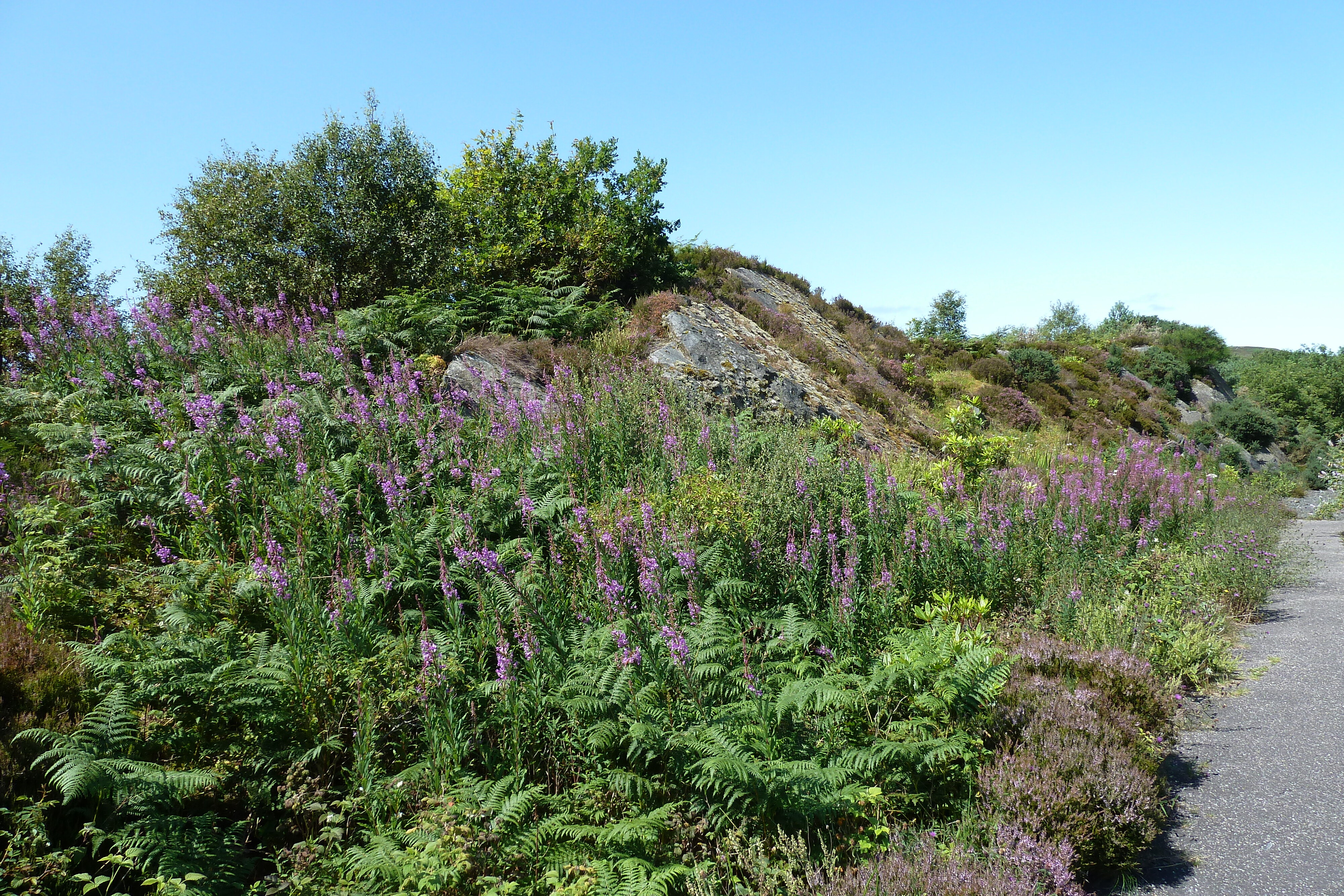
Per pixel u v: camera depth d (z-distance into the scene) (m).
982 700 5.53
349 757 4.91
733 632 6.54
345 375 10.30
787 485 8.52
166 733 4.56
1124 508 12.23
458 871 3.68
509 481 8.45
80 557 6.35
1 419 8.52
